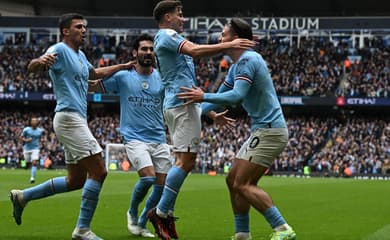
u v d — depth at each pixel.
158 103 9.20
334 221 10.84
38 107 49.50
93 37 51.03
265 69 7.09
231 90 7.04
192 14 54.47
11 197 8.25
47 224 9.59
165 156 9.09
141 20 47.56
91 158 7.63
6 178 24.34
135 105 9.09
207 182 24.02
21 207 8.32
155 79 9.24
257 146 7.05
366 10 52.03
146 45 9.06
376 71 45.41
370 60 46.62
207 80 47.22
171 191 7.46
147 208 8.70
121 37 51.06
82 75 7.79
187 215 11.55
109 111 48.88
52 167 40.56
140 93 9.12
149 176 8.66
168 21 7.61
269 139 7.03
